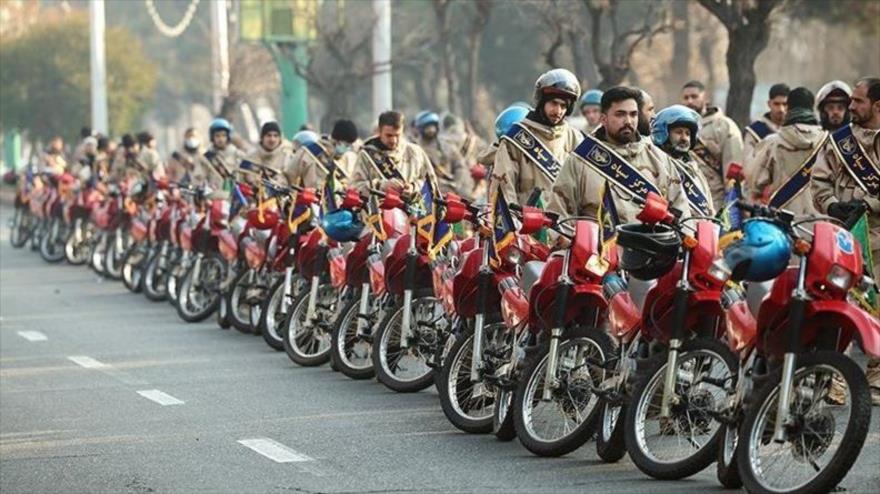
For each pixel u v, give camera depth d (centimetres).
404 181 2475
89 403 2156
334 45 5384
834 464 1361
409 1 6197
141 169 4103
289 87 5778
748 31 3516
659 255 1509
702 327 1551
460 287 1844
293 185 2684
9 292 3659
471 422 1844
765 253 1392
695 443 1544
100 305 3353
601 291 1656
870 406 1359
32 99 8744
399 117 2481
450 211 1875
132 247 3609
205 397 2169
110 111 8844
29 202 4878
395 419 1962
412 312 2078
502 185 1855
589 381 1648
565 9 4141
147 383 2305
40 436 1934
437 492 1566
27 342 2805
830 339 1426
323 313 2383
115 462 1767
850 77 8412
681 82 6781
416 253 2056
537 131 2008
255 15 5653
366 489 1589
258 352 2581
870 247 1883
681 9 4925
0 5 8869
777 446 1459
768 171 2344
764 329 1430
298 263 2438
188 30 10694
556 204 1781
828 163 1973
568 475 1609
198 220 3120
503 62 7869
